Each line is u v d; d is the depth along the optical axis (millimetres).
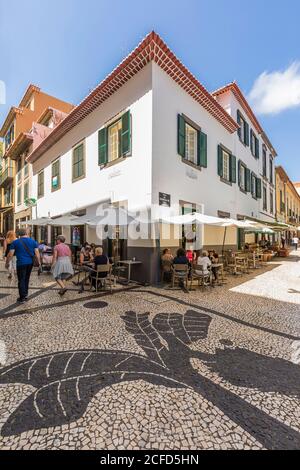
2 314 4719
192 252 9109
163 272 7793
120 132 9070
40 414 2066
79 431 1891
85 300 5789
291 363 2992
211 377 2672
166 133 8172
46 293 6457
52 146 13922
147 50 7367
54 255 6223
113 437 1840
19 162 20359
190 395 2352
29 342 3486
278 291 6934
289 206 32625
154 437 1841
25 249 5582
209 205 10664
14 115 19859
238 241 13922
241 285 7789
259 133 18266
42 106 20328
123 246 8750
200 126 10086
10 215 23312
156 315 4758
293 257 18328
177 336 3771
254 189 16953
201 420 2018
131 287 7258
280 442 1798
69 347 3348
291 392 2414
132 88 8305
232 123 12008
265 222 16531
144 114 7836
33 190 16688
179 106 8852
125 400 2262
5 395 2316
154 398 2299
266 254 15031
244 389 2457
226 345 3475
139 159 7969
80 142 11141
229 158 12883
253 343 3543
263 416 2068
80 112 10469
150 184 7574
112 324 4238
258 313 4930
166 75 8227
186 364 2945
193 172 9578
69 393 2357
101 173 9750
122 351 3258
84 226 11195
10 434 1853
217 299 5992
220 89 13234
